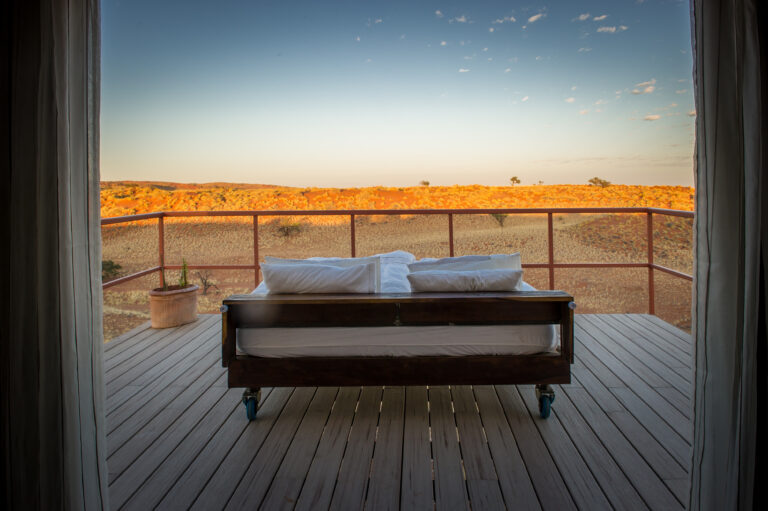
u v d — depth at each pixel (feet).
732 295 3.96
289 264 8.42
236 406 7.90
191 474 5.80
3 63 3.87
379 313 7.09
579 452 6.21
